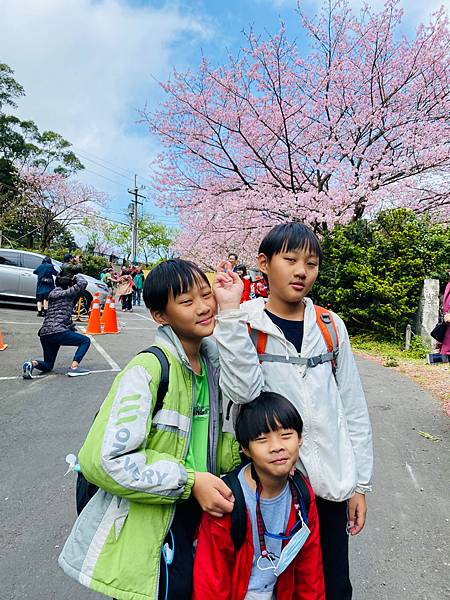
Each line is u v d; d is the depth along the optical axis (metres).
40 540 2.54
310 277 1.57
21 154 31.66
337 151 13.03
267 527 1.45
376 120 12.35
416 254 10.11
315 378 1.55
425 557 2.54
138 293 21.61
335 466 1.50
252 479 1.48
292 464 1.41
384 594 2.23
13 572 2.27
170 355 1.44
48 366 6.18
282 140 13.15
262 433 1.39
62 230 37.22
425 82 12.35
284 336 1.58
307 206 12.24
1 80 27.36
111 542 1.31
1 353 7.29
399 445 4.22
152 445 1.36
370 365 8.04
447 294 4.66
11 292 12.83
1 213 30.14
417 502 3.16
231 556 1.41
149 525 1.32
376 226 11.20
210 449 1.51
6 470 3.36
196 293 1.44
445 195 12.72
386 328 10.03
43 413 4.62
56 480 3.25
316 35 12.70
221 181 14.38
